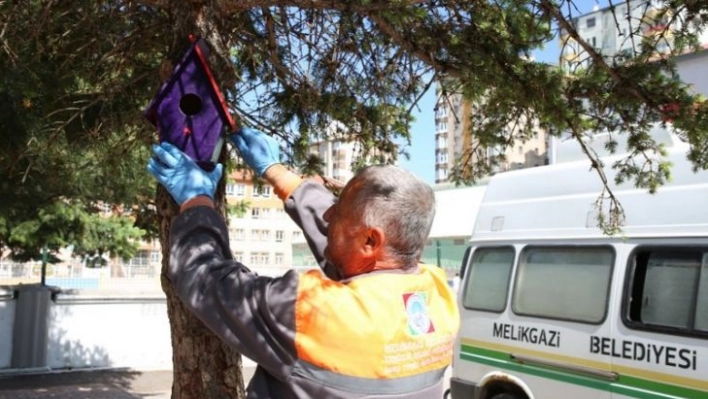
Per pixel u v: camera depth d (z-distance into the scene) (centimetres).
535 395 570
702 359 449
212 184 185
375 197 158
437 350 158
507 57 355
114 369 1112
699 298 459
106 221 1410
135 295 1155
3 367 1040
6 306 1049
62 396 916
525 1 348
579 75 360
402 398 147
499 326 613
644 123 360
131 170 713
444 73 386
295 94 421
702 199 474
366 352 143
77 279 2406
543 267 585
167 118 197
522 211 623
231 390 256
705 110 329
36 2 376
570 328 545
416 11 334
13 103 441
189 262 159
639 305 496
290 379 145
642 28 346
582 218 561
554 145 666
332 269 183
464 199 2227
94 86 418
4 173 570
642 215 511
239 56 427
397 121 448
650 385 479
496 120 435
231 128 213
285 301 146
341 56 417
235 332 150
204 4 265
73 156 605
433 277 176
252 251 4450
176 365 258
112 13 382
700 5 316
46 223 1245
